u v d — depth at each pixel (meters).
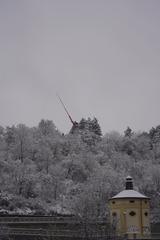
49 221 166.12
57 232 143.00
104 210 189.75
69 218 176.38
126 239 139.00
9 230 146.62
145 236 146.38
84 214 146.25
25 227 159.50
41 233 146.25
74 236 134.75
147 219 149.12
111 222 140.25
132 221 146.25
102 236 132.25
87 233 132.62
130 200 147.88
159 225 182.25
